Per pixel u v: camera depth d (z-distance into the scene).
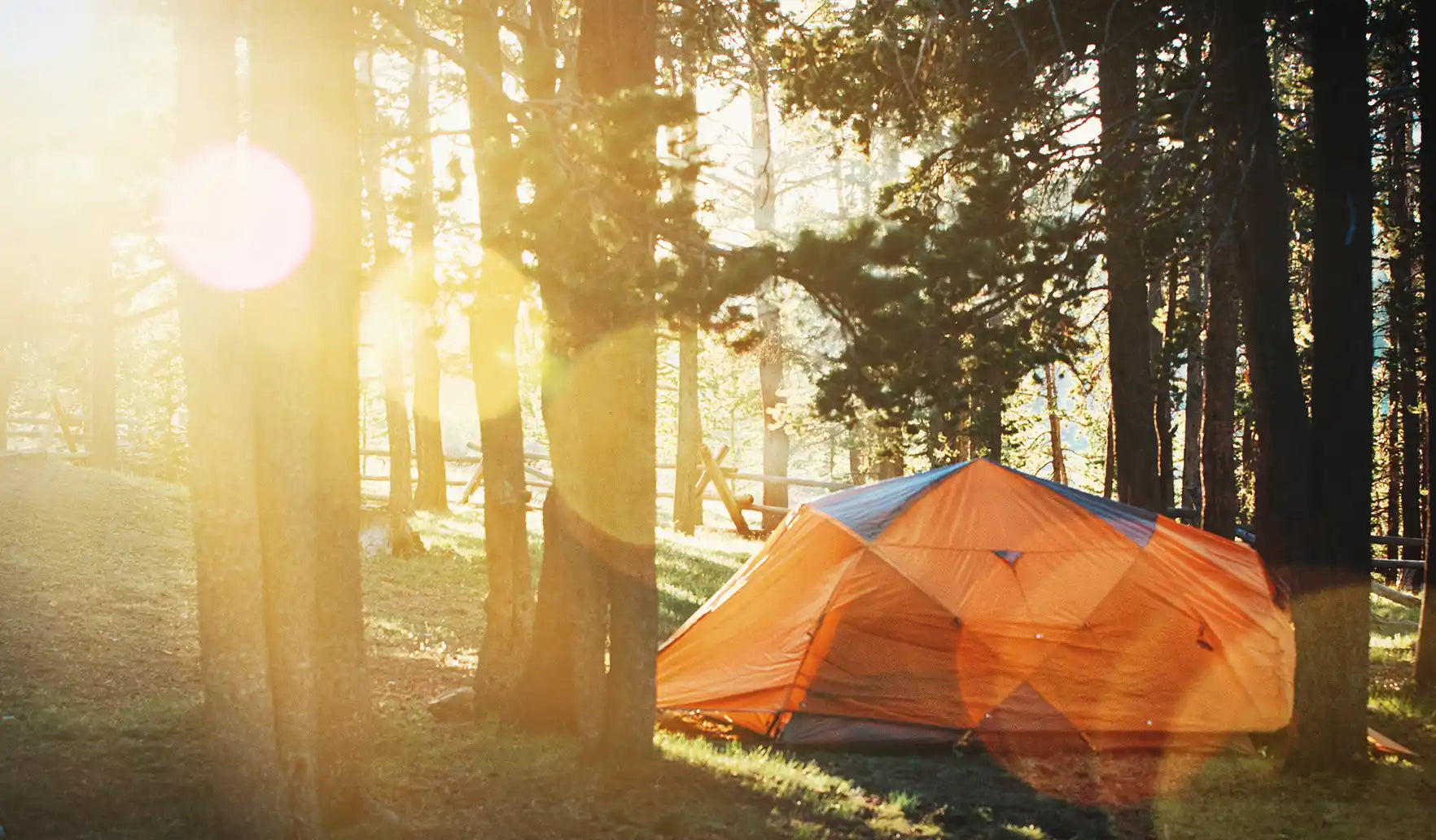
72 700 8.86
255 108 6.50
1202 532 11.50
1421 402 23.77
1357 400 9.30
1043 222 10.28
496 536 9.87
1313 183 10.72
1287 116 12.36
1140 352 15.07
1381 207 17.20
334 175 6.50
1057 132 10.97
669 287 7.29
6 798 6.50
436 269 8.63
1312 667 9.39
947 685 10.29
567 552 8.23
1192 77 10.74
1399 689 12.30
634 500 8.10
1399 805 8.60
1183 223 10.66
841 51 11.38
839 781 8.72
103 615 11.60
